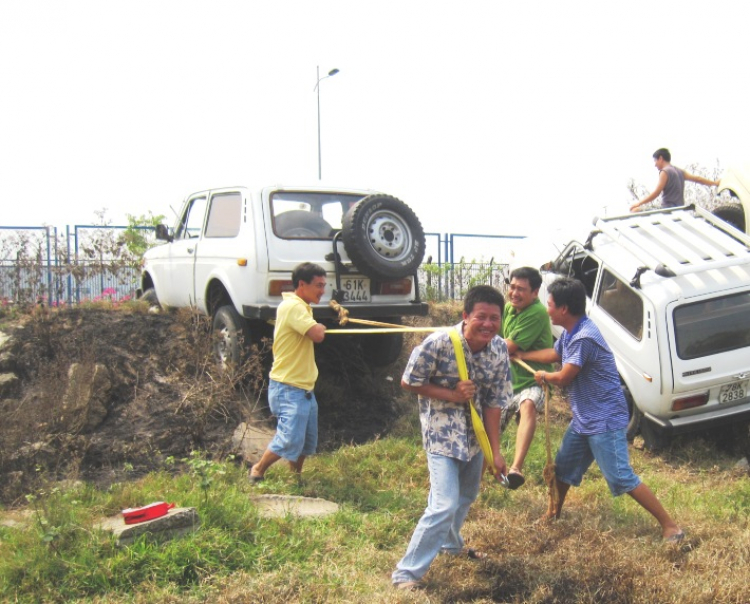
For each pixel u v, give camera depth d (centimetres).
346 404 859
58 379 713
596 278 871
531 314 586
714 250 813
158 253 984
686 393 769
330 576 446
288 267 778
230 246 809
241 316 803
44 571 430
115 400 736
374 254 789
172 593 420
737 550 489
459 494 456
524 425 578
